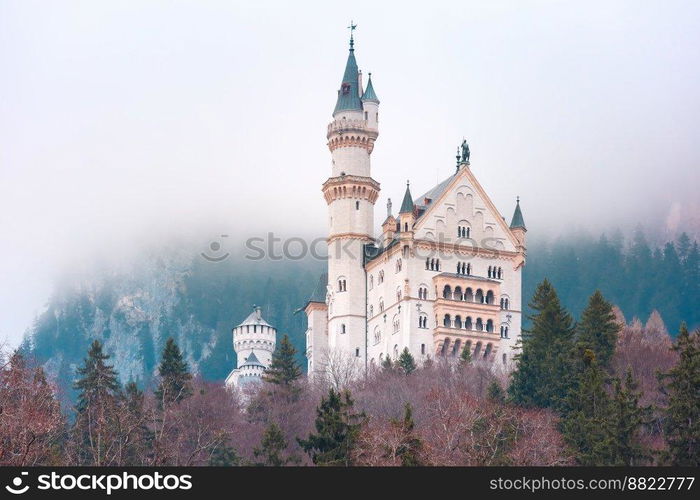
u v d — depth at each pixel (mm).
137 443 149375
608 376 167250
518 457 134750
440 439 137375
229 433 160000
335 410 136750
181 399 184250
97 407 157875
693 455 137250
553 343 177625
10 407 128875
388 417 165125
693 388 145250
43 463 130125
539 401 168500
